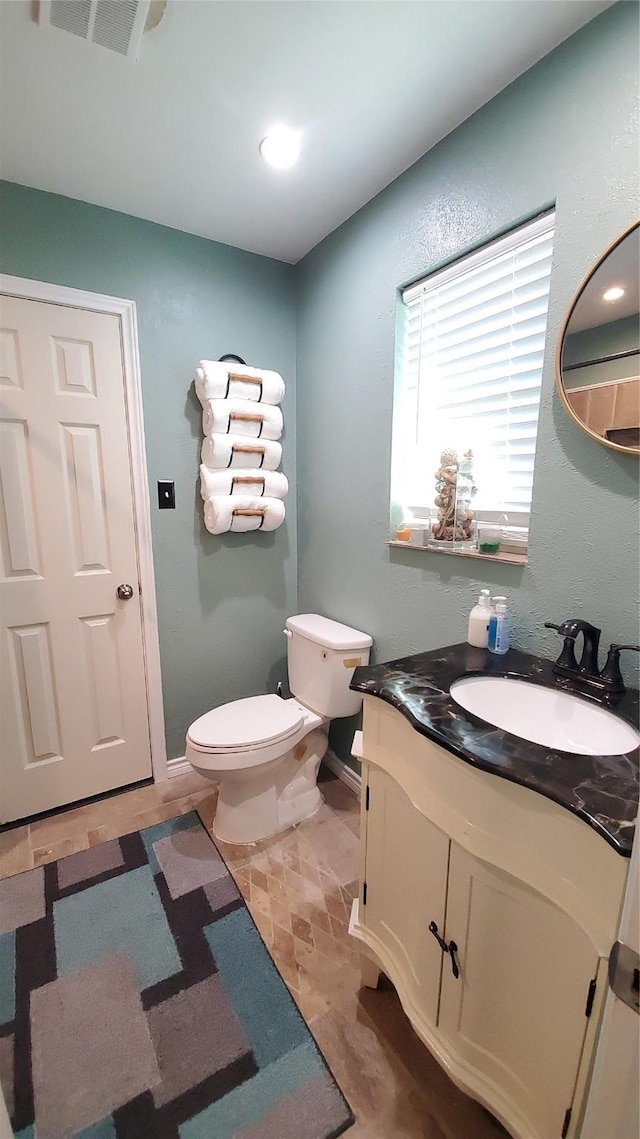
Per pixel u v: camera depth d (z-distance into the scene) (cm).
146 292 175
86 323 167
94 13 95
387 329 159
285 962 124
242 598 217
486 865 78
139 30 99
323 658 178
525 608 123
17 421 161
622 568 101
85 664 185
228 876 152
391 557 167
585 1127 51
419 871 94
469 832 80
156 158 139
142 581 191
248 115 123
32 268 155
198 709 214
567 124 102
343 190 156
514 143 114
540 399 114
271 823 171
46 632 175
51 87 114
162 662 201
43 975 120
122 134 130
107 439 176
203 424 191
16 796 177
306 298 202
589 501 106
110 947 128
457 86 114
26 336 158
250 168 145
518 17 97
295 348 214
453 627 145
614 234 97
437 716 88
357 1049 105
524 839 74
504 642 122
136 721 199
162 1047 105
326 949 128
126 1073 100
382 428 166
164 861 158
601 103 96
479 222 124
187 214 169
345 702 178
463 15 97
